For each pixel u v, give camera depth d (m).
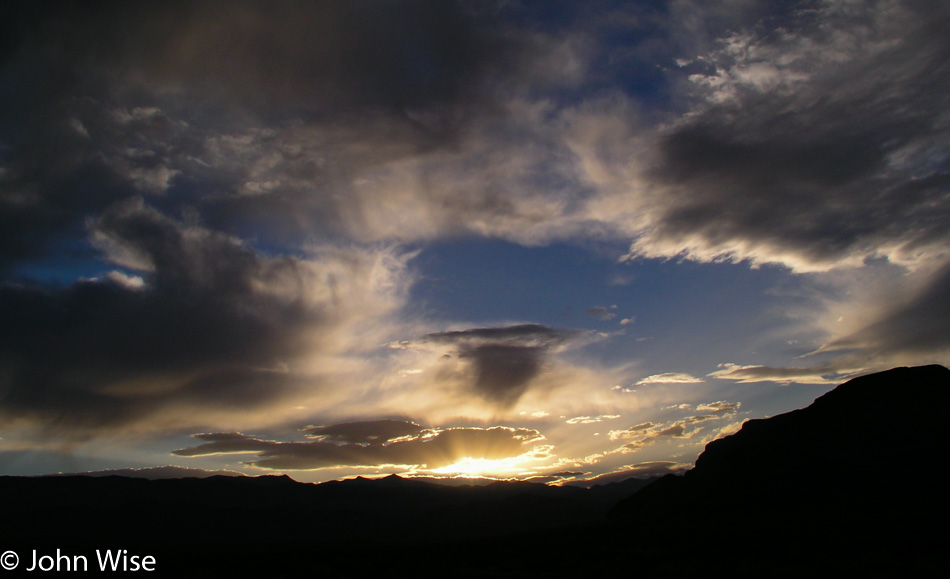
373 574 46.34
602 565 42.34
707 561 41.28
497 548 56.75
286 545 88.31
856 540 45.25
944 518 52.06
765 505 68.19
